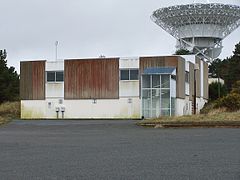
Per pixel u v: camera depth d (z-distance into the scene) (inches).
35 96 2089.1
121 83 1999.3
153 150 572.7
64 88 2058.3
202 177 350.3
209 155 500.7
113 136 878.4
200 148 585.6
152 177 355.9
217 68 4121.6
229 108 1590.8
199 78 2517.2
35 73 2094.0
